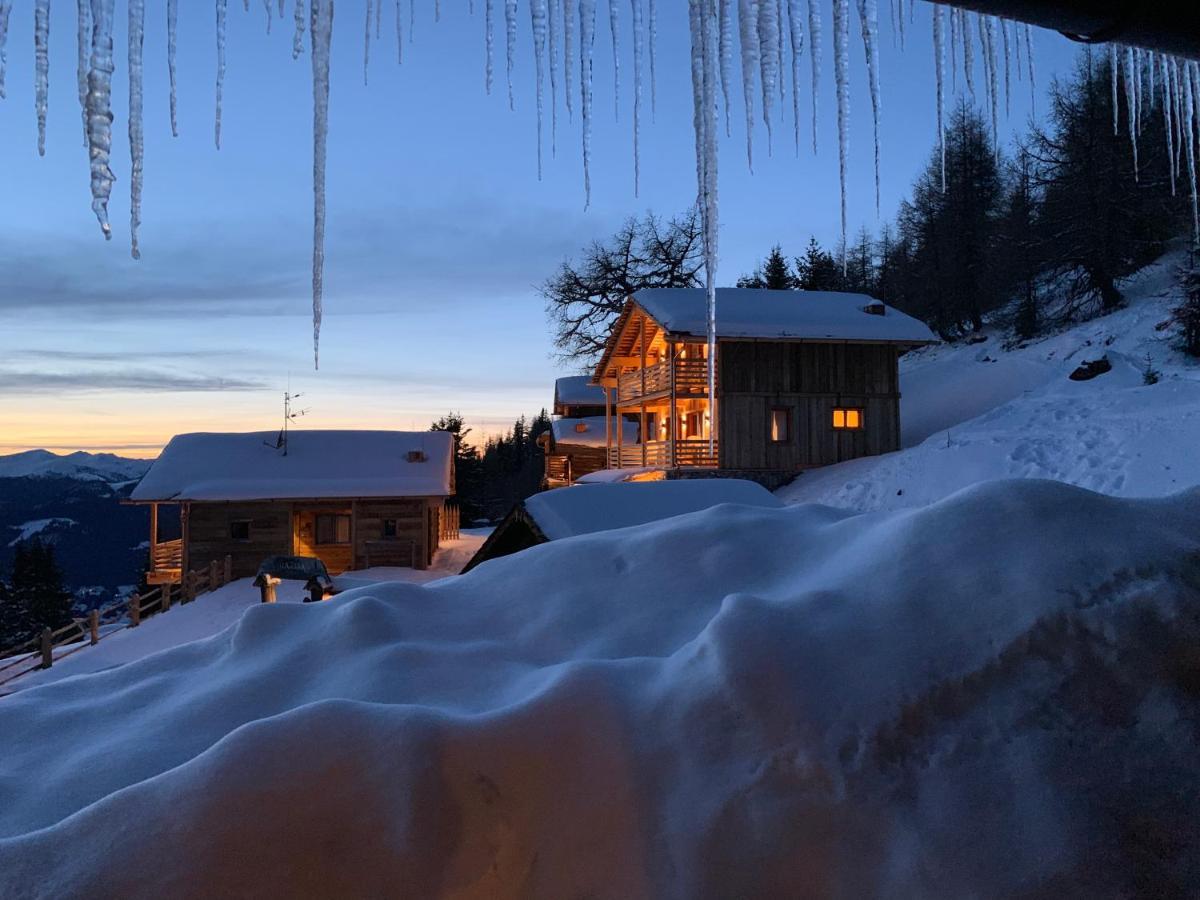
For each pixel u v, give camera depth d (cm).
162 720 315
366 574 2434
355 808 223
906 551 289
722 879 214
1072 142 3089
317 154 310
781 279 5041
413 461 2686
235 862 212
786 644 254
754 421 2466
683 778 233
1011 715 228
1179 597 237
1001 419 2128
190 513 2442
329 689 315
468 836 221
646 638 322
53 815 261
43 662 1551
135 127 264
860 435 2503
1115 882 196
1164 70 416
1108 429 1709
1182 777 210
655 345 2977
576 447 3628
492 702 283
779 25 297
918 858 206
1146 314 2645
